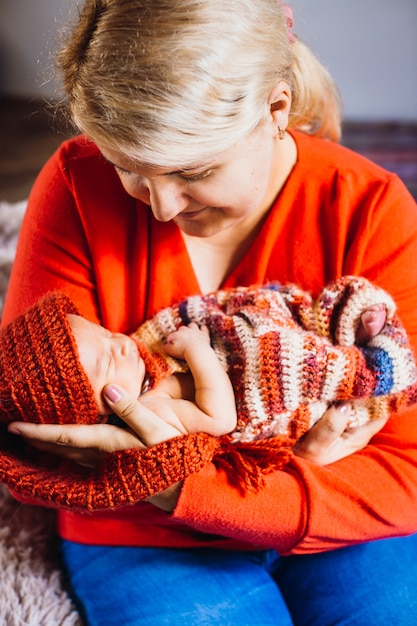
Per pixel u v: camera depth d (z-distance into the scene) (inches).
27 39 108.0
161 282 43.4
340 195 41.8
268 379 40.8
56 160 44.2
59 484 37.9
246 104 31.5
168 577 44.2
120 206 42.7
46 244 43.7
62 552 48.3
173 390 43.1
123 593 43.9
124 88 29.8
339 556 44.9
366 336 42.2
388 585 43.3
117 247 43.0
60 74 33.7
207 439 38.8
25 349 38.9
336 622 42.7
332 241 42.2
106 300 43.4
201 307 43.3
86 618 44.6
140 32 29.5
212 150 31.7
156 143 30.7
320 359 40.4
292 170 42.3
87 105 31.2
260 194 36.8
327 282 43.1
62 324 39.2
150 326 43.8
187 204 35.8
